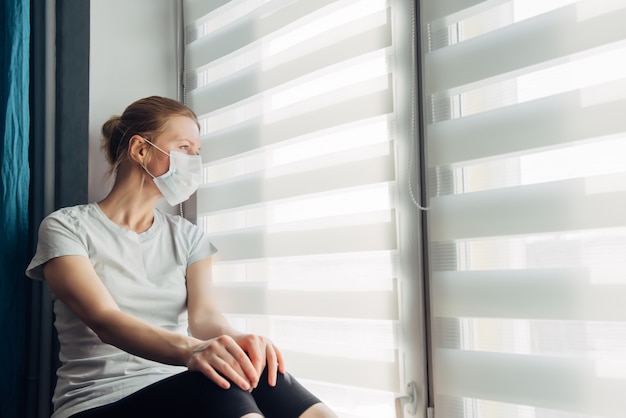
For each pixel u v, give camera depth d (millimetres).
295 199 1527
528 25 1131
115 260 1414
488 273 1164
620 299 994
